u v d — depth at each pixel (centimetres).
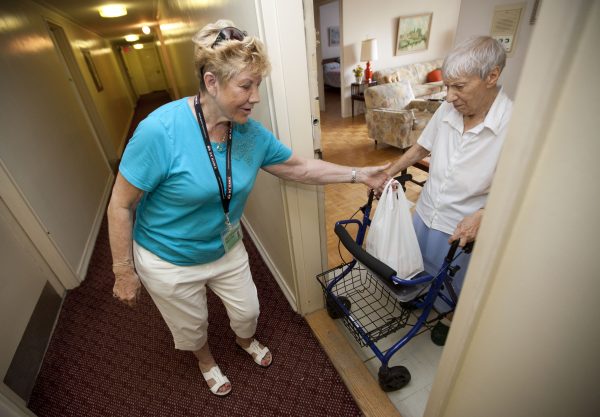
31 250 191
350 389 138
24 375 150
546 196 41
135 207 93
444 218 131
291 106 113
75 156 294
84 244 251
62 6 379
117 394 148
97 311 197
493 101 105
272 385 144
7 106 200
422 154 139
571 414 63
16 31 252
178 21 352
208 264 110
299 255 153
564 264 43
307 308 175
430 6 579
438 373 75
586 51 32
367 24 558
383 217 117
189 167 82
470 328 60
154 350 168
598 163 35
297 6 100
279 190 144
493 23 180
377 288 180
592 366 55
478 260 53
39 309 179
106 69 652
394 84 459
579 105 34
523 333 52
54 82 302
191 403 141
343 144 468
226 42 71
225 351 162
